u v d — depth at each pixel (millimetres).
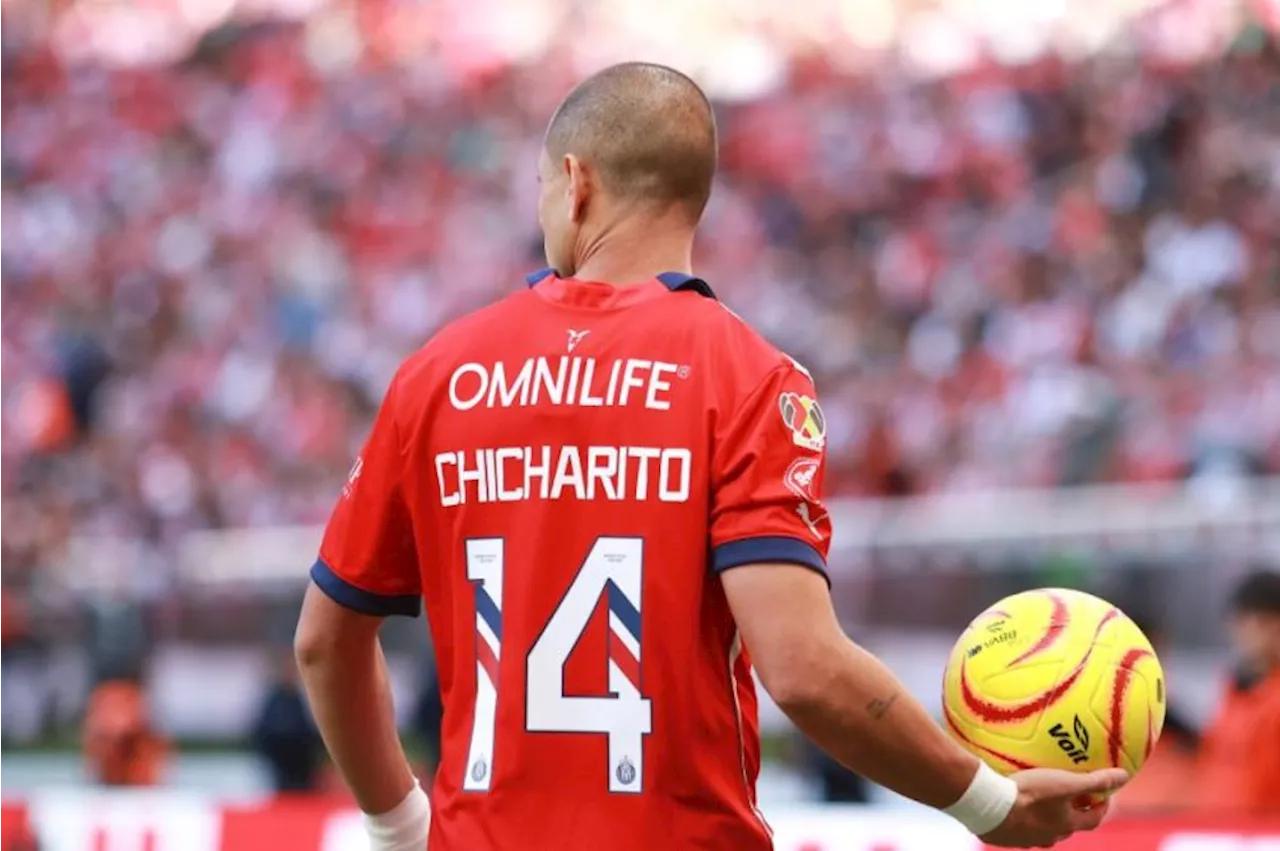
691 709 9938
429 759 35469
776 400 10000
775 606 9609
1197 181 61938
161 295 73375
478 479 10375
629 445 10094
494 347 10570
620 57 86625
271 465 60188
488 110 82500
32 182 84625
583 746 9961
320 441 61250
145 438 63219
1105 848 19625
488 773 10133
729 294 63156
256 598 43000
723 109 78375
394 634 39125
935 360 56062
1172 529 35094
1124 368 51594
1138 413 47781
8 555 49844
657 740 9914
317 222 76438
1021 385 51906
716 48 85000
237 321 69938
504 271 70312
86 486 59906
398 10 90562
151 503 58156
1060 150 68312
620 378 10211
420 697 35656
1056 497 38594
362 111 83375
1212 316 53250
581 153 10781
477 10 90125
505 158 78500
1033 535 36375
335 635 10906
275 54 89812
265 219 77562
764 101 77875
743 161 73312
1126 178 63375
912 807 30734
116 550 50250
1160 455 45281
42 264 77188
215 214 78750
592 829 9875
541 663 10055
